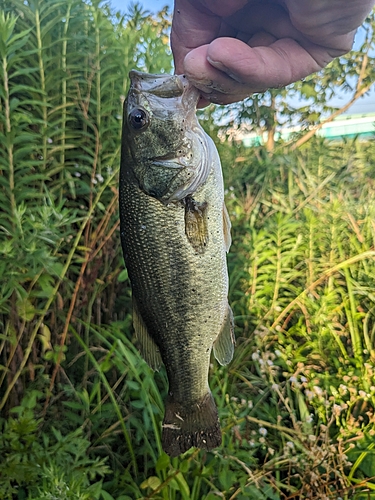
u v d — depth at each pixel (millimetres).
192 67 198
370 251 512
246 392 438
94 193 406
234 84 203
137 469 362
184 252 237
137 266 240
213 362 414
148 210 236
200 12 237
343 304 517
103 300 427
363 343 518
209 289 241
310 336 515
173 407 255
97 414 354
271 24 224
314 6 199
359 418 409
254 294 515
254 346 481
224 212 251
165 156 230
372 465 402
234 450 353
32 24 363
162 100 232
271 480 371
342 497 373
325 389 448
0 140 309
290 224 510
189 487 359
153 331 246
